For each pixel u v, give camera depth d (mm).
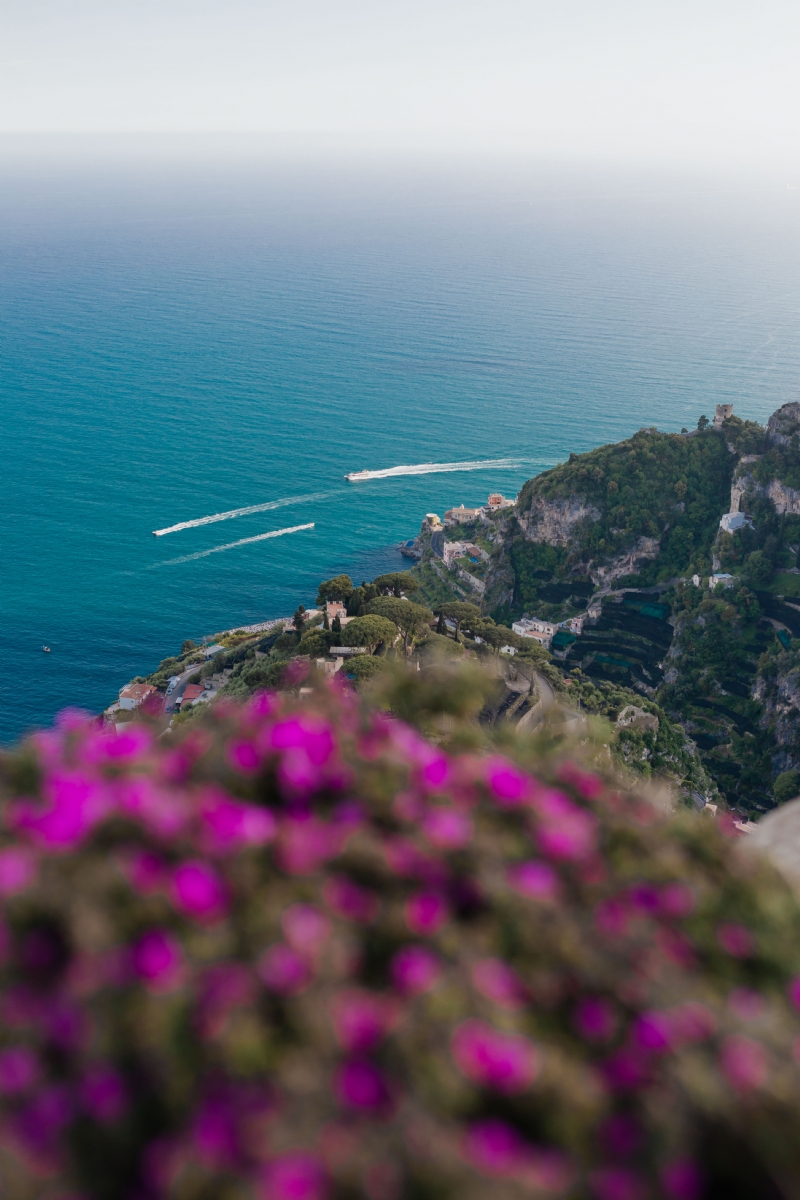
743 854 6348
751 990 4840
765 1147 3787
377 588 109875
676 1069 3990
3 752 6293
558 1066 3975
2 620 183375
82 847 4992
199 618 190250
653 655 145625
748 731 120250
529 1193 3422
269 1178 3312
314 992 4074
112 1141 3686
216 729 6734
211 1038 3850
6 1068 3939
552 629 152375
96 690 164375
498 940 4684
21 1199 3617
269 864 4996
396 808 5676
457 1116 3707
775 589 128625
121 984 4148
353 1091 3648
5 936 4469
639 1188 3664
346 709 7297
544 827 5645
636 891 5359
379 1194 3375
